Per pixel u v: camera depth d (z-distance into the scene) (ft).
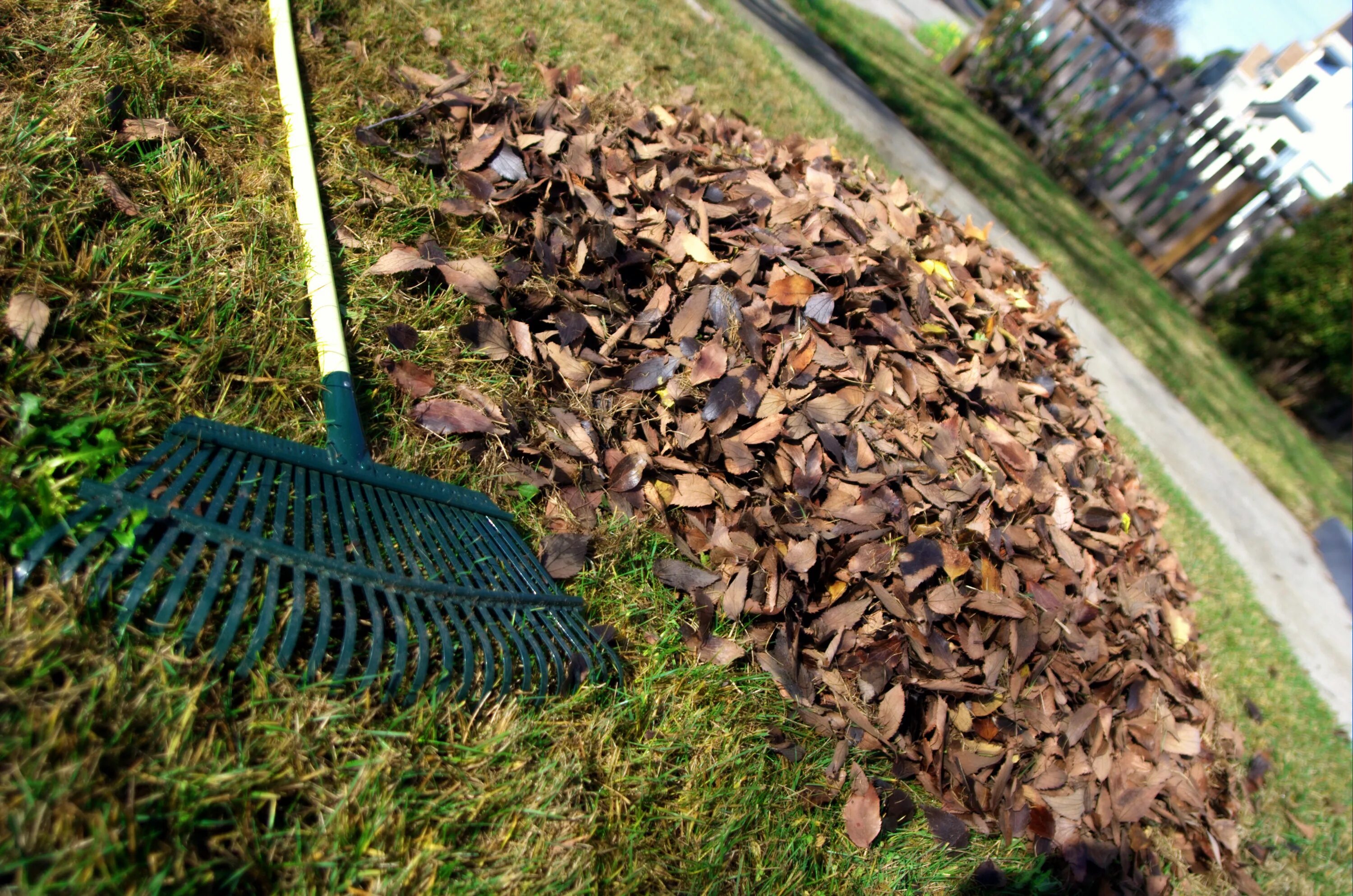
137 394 5.04
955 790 6.61
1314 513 23.86
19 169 5.35
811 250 8.46
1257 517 21.15
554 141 8.47
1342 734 13.78
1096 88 34.35
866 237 9.13
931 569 6.91
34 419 4.51
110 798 3.40
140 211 5.90
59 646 3.72
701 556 6.70
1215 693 10.64
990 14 35.50
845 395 7.73
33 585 3.96
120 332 5.17
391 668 4.64
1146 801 7.39
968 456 8.07
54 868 3.07
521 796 4.60
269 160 7.05
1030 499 8.33
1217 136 33.19
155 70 6.86
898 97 26.76
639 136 9.73
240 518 4.44
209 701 4.00
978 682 7.02
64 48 6.39
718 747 5.66
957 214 20.11
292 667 4.37
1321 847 10.43
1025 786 6.91
